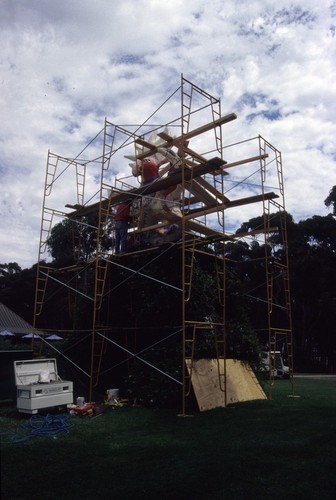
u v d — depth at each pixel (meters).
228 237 12.70
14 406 11.64
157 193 14.62
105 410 11.31
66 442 7.84
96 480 5.82
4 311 33.88
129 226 15.66
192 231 14.30
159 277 13.59
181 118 12.71
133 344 14.62
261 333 37.06
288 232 39.84
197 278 13.44
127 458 6.84
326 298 37.28
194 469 6.29
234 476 6.00
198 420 10.17
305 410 11.73
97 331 13.38
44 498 5.16
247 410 11.67
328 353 40.69
